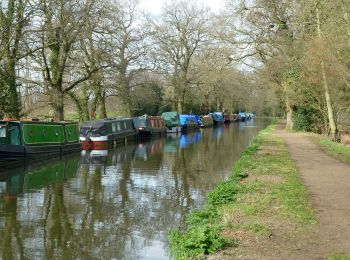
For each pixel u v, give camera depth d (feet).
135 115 176.55
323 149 75.87
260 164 54.54
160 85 189.88
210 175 63.57
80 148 93.45
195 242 22.94
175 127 162.09
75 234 33.91
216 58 130.11
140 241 32.09
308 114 127.24
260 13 115.34
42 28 87.35
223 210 30.60
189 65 196.44
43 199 46.11
